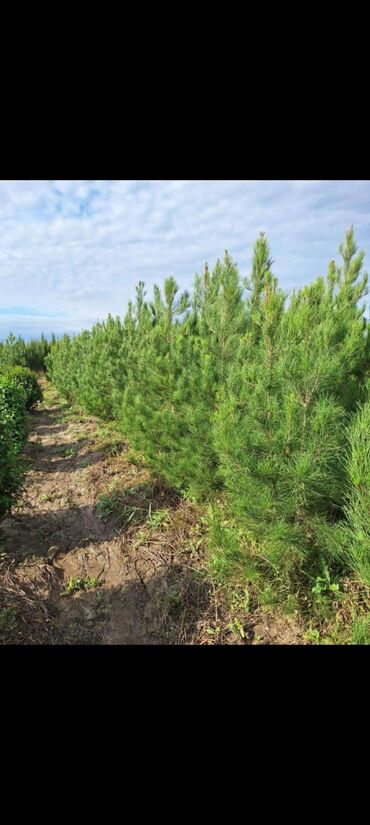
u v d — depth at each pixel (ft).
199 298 17.25
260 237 13.62
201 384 12.01
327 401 8.61
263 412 8.48
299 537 8.57
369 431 7.66
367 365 10.58
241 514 8.95
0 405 17.22
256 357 11.30
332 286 12.54
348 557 8.48
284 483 8.59
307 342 9.45
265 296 9.84
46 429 28.35
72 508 14.60
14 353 71.82
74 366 34.47
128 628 8.95
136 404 14.96
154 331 16.21
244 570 8.74
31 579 10.07
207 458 11.96
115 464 18.35
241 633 8.50
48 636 8.52
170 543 11.79
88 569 10.93
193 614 9.18
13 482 11.09
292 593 8.91
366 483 7.04
